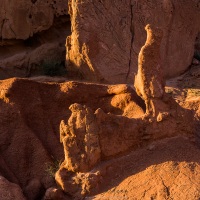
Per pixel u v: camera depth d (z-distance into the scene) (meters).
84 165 13.87
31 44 26.36
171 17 24.86
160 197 13.05
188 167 13.74
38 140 15.08
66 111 16.00
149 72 14.73
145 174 13.74
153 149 14.45
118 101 16.00
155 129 14.66
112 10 23.94
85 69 23.80
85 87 16.22
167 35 24.78
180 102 17.88
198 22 25.81
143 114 15.10
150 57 14.72
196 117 16.09
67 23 26.41
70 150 13.91
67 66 24.28
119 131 14.34
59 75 24.64
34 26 25.83
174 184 13.32
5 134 15.05
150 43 14.67
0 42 26.09
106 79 23.69
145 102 14.88
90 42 23.48
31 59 25.59
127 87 16.06
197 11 25.72
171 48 24.91
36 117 15.63
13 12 25.67
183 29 25.27
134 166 14.12
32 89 15.87
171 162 13.91
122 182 13.77
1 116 15.23
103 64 23.72
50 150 15.26
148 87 14.74
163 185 13.32
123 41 23.97
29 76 25.61
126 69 23.89
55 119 15.85
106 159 14.24
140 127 14.59
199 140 15.24
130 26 24.14
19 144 14.94
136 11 24.28
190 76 24.89
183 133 14.95
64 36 26.31
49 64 24.86
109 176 13.98
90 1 23.52
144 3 24.38
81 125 13.96
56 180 14.01
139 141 14.58
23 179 14.48
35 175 14.58
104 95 16.28
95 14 23.62
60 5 25.97
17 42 26.17
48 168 14.59
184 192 13.07
